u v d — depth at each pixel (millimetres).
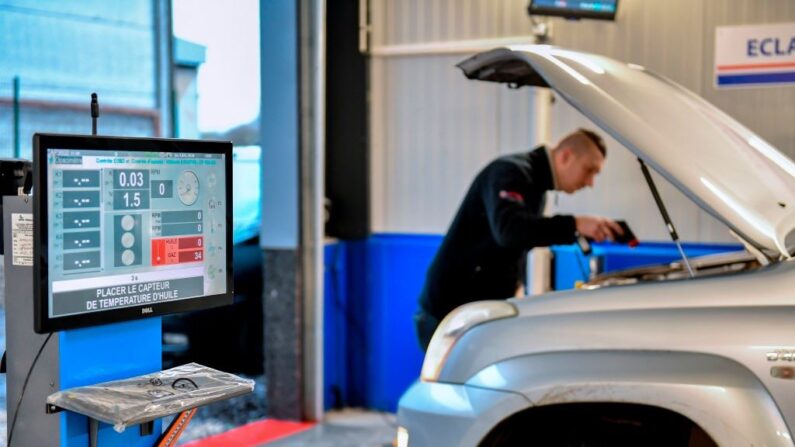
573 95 2730
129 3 4078
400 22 5168
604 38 4758
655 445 2652
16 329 2355
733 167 2576
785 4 4465
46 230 2105
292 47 4891
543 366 2516
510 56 3074
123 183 2268
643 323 2447
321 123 4945
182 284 2428
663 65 4672
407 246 5191
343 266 5309
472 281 4250
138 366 2434
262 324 5500
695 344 2359
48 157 2102
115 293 2262
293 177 4957
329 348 5246
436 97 5137
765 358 2279
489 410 2553
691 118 2705
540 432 2705
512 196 3979
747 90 4555
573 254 4793
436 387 2697
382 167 5297
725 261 3424
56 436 2273
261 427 4957
